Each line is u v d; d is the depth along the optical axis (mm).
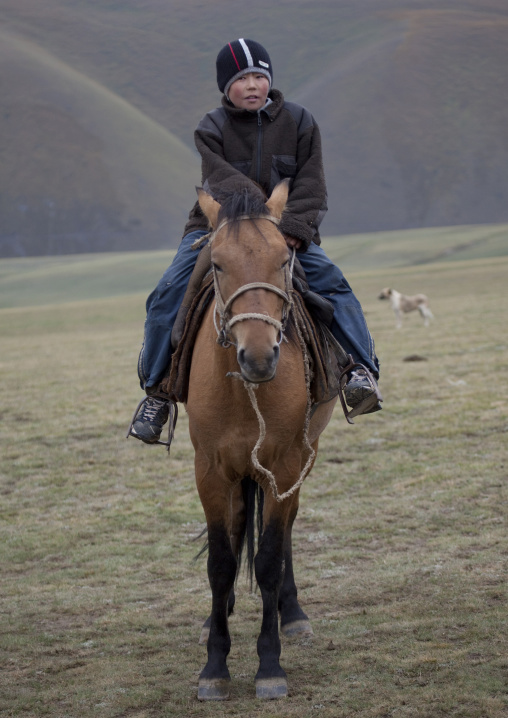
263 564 4633
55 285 82750
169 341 5152
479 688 4270
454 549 6844
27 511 9414
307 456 5625
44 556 7805
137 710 4422
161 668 5027
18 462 11797
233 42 5211
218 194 4762
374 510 8367
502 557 6465
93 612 6234
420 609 5590
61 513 9266
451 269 57875
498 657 4637
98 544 8086
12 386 19562
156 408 5363
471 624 5195
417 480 9258
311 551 7363
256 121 5238
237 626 5852
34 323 42281
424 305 27141
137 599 6484
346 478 9758
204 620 5938
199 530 8414
